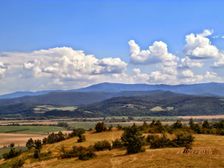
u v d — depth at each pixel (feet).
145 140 324.60
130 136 283.38
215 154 231.09
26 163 346.95
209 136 343.05
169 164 215.31
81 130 446.19
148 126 405.80
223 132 388.98
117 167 231.91
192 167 201.57
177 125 414.00
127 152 279.69
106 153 301.02
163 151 260.62
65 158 319.06
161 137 321.11
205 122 416.05
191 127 408.26
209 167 198.29
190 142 294.46
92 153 298.76
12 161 375.66
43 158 349.82
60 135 458.09
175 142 297.74
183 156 231.91
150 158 240.94
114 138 378.73
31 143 472.03
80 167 256.11
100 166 244.42
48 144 432.66
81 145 367.25
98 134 414.21
